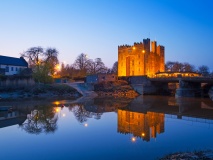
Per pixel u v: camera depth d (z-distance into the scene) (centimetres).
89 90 9350
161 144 2019
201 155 1562
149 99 6975
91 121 3191
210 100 6397
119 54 12131
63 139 2241
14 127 2842
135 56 11475
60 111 4272
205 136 2297
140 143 2062
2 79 8162
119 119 3353
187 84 8006
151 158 1664
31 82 8712
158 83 9588
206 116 3681
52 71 10300
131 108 4759
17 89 8181
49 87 8575
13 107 4875
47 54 11906
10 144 2094
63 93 8319
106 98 7381
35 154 1816
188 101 6175
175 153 1709
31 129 2711
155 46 12281
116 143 2073
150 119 3350
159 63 12506
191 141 2103
